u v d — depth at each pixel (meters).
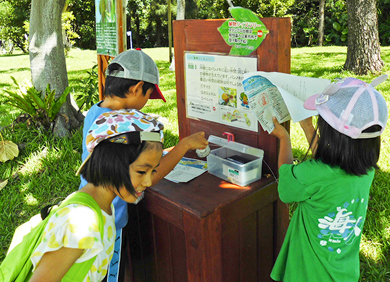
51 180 4.05
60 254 1.19
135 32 35.25
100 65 3.81
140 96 1.74
